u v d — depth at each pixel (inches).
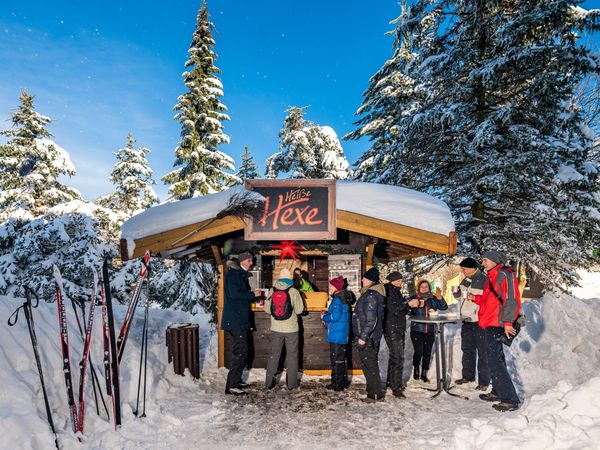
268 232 217.2
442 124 374.0
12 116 738.8
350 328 234.1
